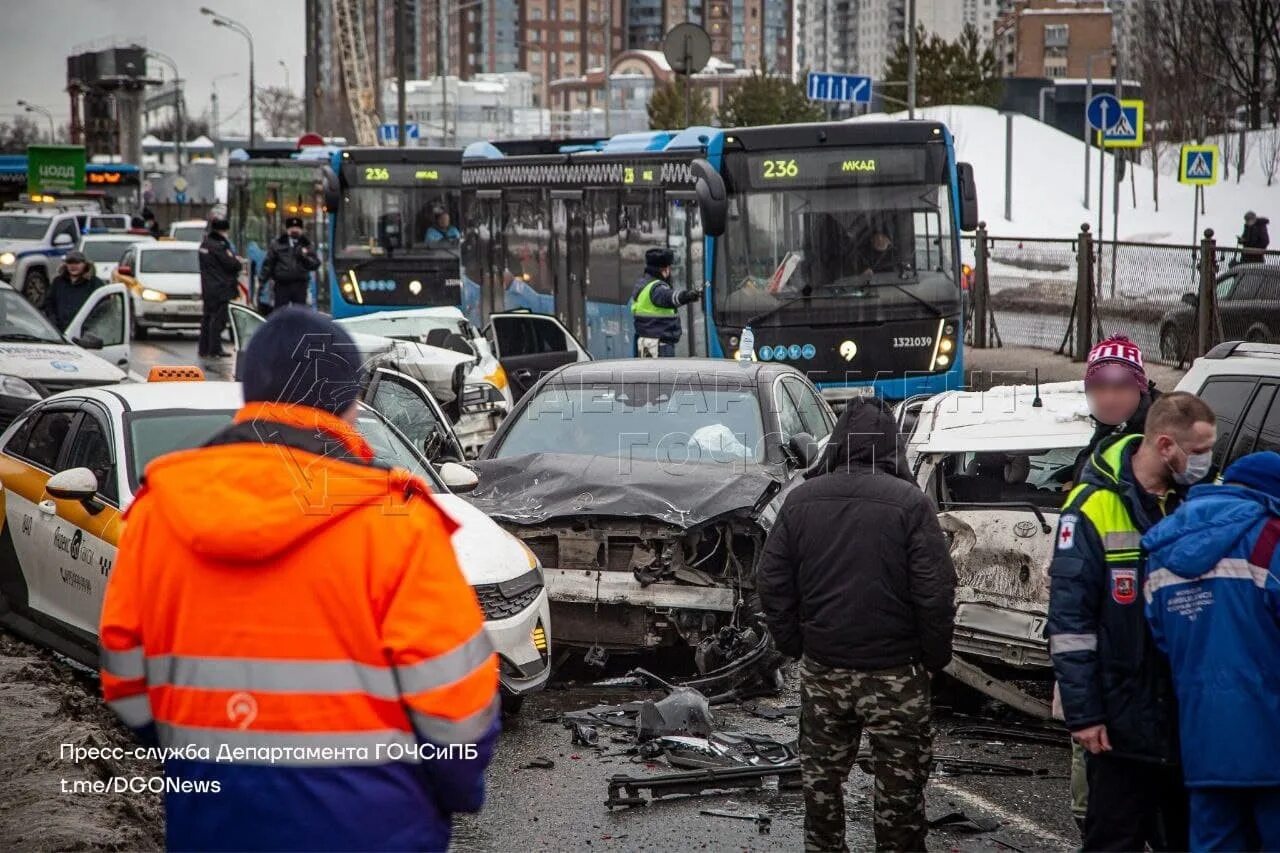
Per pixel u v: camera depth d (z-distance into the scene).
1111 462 12.57
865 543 13.57
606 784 17.48
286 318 8.30
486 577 18.97
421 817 8.20
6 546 22.47
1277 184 128.38
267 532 7.84
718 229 40.09
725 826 16.02
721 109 157.38
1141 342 55.91
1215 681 11.66
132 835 15.12
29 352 39.19
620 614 21.48
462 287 65.81
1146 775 12.42
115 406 21.30
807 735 14.13
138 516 8.35
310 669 8.01
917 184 41.81
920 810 13.95
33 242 94.62
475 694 8.07
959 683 20.62
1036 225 122.38
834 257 41.62
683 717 18.89
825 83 111.88
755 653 20.77
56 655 22.42
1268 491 11.89
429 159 70.94
